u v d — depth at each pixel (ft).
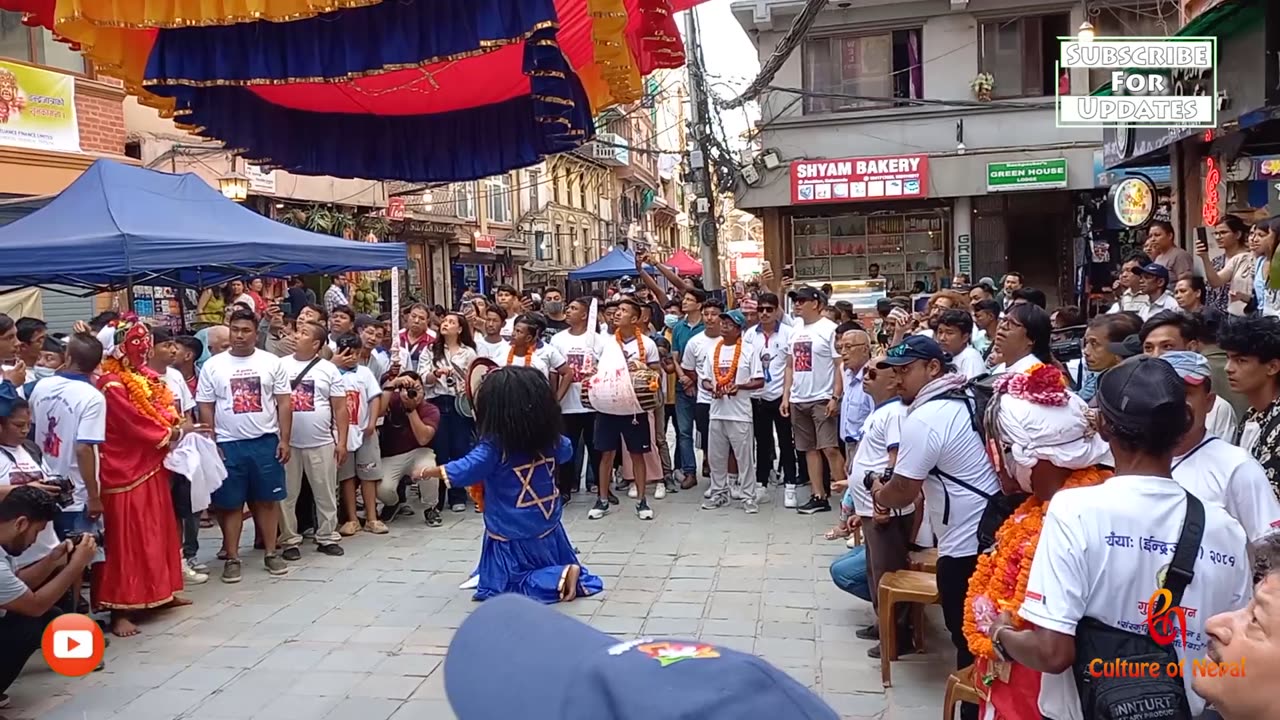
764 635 17.66
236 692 15.79
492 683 3.63
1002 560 9.18
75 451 17.81
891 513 15.52
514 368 19.61
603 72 19.77
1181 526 7.47
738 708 3.03
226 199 29.84
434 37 17.24
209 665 16.98
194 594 21.15
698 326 31.91
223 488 21.67
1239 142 28.37
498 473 19.76
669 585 20.79
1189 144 30.73
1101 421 7.96
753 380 26.94
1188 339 12.97
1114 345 14.64
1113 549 7.45
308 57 18.02
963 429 12.80
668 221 181.78
